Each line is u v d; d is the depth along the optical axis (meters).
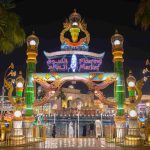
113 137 19.41
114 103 19.23
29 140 18.70
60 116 29.22
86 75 19.52
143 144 17.17
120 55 19.62
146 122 18.28
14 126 18.47
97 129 25.52
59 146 16.80
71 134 27.50
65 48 20.27
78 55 20.28
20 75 19.59
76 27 20.44
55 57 20.17
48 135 28.23
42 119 27.80
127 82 18.89
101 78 19.44
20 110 18.78
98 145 17.47
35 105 19.47
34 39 20.27
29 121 19.11
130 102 18.42
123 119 18.75
